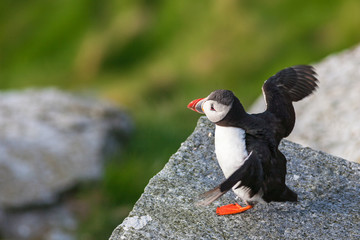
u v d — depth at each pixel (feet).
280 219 18.63
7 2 80.02
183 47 61.36
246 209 18.54
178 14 64.39
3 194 38.34
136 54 65.31
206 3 63.21
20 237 37.06
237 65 56.03
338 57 37.40
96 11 71.67
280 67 53.42
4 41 76.23
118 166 41.60
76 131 43.80
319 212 19.02
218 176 20.29
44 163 40.75
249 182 15.96
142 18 67.56
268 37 56.49
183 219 18.35
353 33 52.24
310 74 18.75
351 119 30.76
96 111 46.03
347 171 21.01
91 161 41.11
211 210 18.88
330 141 30.25
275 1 58.44
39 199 38.50
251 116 17.16
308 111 33.17
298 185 20.22
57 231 37.32
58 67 69.87
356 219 18.80
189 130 46.52
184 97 54.90
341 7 54.65
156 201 19.01
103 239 36.42
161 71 60.18
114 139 44.78
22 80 70.59
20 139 42.50
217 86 55.16
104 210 38.24
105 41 67.62
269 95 18.33
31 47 73.56
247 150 16.34
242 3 60.23
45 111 46.06
